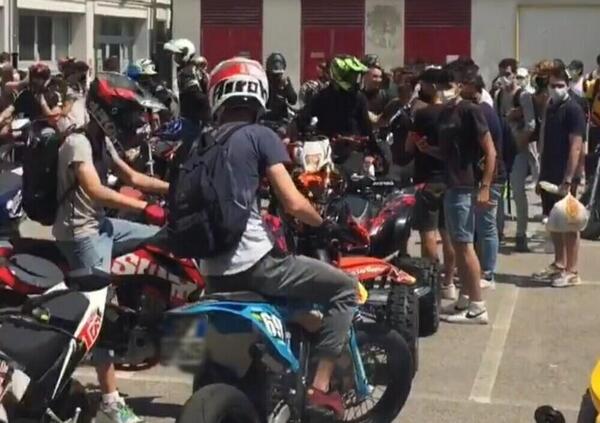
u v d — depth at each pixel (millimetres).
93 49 35000
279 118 12805
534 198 15633
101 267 5863
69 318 4754
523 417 6520
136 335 5695
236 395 4691
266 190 5902
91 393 6297
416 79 12180
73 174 5805
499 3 25281
